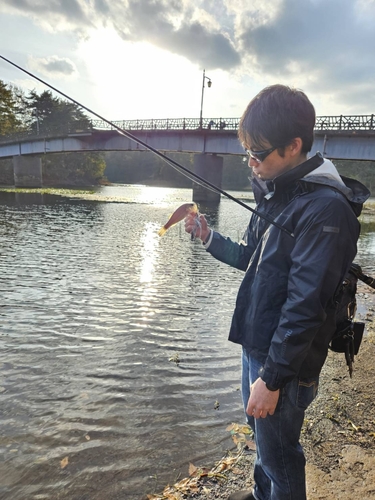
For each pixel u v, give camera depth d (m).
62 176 71.62
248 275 1.56
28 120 72.38
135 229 16.67
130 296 6.95
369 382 3.49
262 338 1.46
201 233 1.95
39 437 2.89
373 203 44.50
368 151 20.73
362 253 13.58
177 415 3.21
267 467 1.62
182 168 1.68
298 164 1.44
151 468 2.56
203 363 4.25
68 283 7.68
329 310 1.40
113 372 3.96
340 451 2.51
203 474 2.42
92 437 2.90
